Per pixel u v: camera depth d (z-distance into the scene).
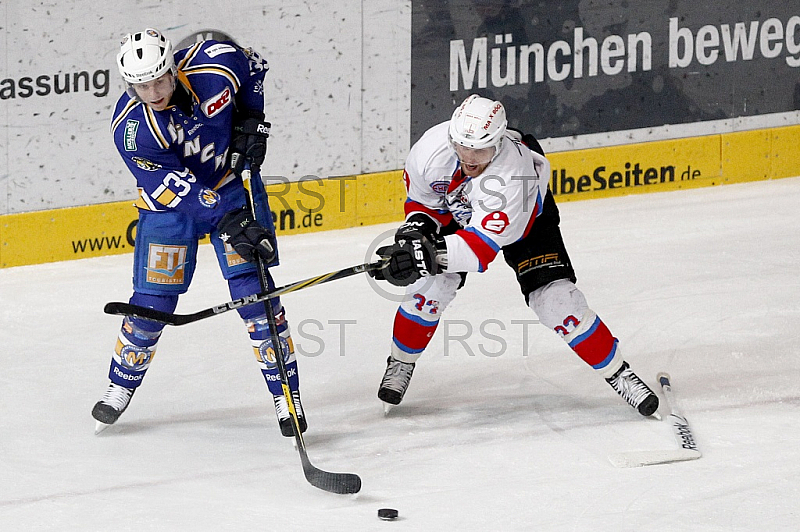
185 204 13.06
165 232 13.45
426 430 14.18
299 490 12.44
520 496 12.17
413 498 12.16
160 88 12.28
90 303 19.58
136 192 22.58
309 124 23.69
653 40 26.42
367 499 12.15
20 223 21.45
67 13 21.06
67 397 15.33
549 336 17.83
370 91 24.12
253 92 13.88
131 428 14.27
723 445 13.52
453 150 12.91
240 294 13.57
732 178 27.70
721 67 27.22
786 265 21.34
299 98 23.47
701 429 14.02
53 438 13.90
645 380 15.85
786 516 11.66
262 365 13.69
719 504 11.94
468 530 11.38
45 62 21.08
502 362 16.70
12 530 11.43
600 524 11.50
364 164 24.45
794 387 15.48
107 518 11.70
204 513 11.81
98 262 22.00
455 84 24.94
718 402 14.96
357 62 23.84
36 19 20.81
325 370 16.44
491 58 25.08
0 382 15.85
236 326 18.34
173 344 17.44
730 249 22.42
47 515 11.77
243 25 22.69
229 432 14.17
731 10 27.03
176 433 14.12
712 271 21.02
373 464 13.12
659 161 26.91
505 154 12.88
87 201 22.12
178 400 15.27
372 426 14.34
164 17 21.98
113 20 21.53
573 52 25.75
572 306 13.88
